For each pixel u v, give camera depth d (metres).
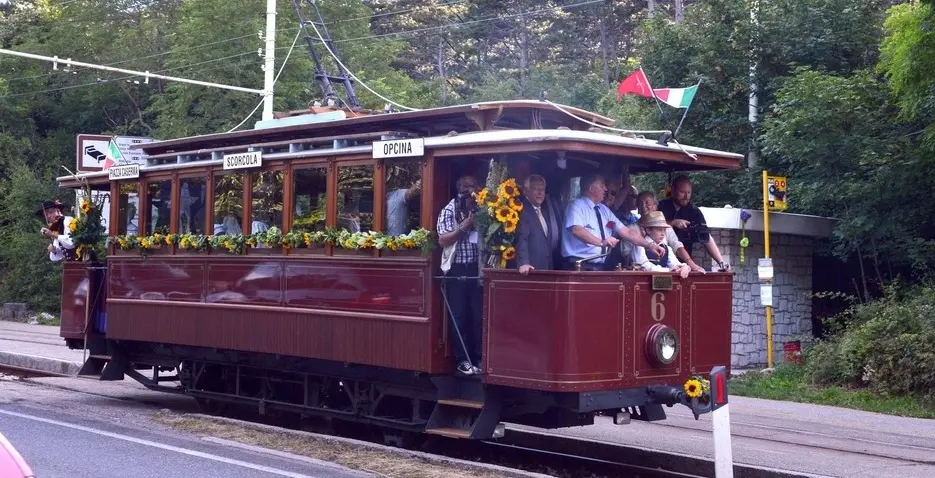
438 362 9.35
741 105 20.36
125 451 9.46
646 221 9.48
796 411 13.35
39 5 43.78
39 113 38.41
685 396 8.91
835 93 16.62
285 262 10.93
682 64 20.95
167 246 12.60
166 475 8.41
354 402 10.69
